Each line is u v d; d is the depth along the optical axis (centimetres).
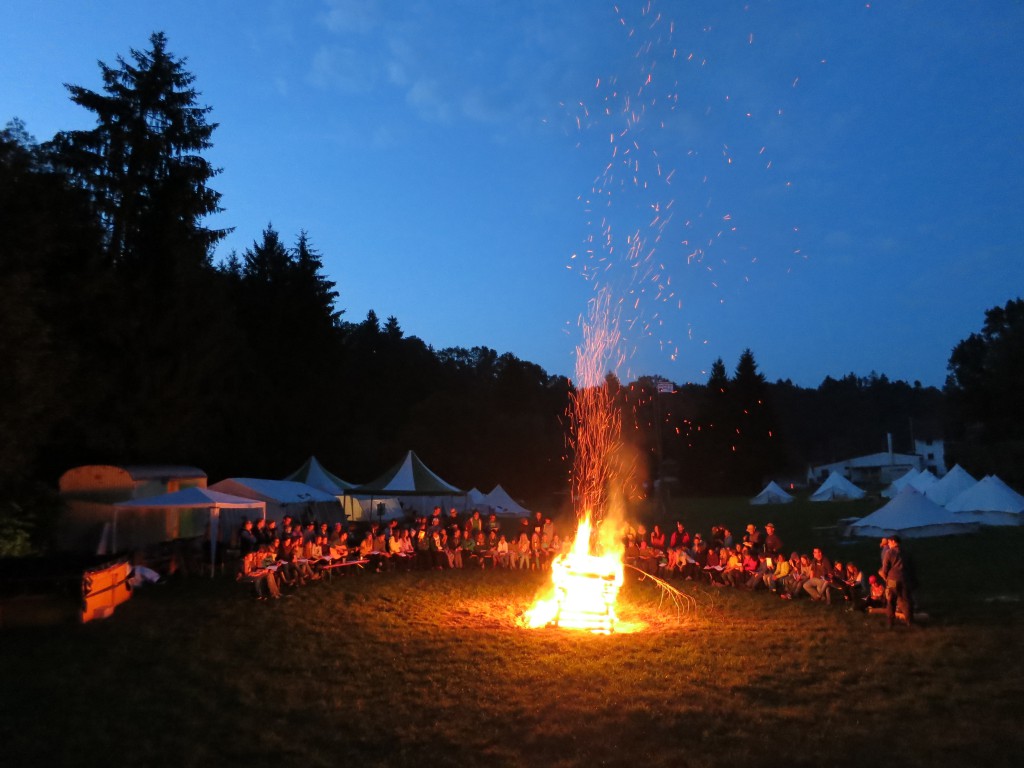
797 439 12038
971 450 5481
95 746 797
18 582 1534
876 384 12500
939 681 994
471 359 10769
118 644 1241
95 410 2881
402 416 6681
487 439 6000
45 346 2092
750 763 740
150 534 2367
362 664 1117
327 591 1795
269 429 4600
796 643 1236
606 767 738
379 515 3681
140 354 2977
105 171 3077
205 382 3525
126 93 3142
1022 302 7331
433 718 878
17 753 778
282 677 1047
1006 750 759
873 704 907
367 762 752
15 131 2417
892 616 1330
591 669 1086
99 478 2291
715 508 5194
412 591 1812
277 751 781
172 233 3092
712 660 1130
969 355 7775
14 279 1823
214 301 3281
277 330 4881
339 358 5166
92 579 1456
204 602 1647
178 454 3231
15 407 1816
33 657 1158
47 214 2094
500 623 1435
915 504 2759
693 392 8300
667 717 873
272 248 5188
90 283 2653
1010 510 2983
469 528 2439
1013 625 1306
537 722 863
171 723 866
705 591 1830
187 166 3189
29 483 2123
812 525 3594
